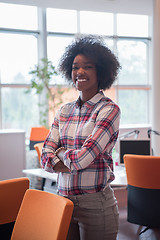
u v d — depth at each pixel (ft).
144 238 11.35
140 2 21.11
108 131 5.29
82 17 25.77
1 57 24.13
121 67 6.26
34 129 19.56
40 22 24.66
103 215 5.32
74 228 5.70
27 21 24.58
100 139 5.21
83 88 5.60
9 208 6.81
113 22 26.48
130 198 10.86
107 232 5.40
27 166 21.93
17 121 24.99
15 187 6.84
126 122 27.71
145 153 13.64
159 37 17.61
